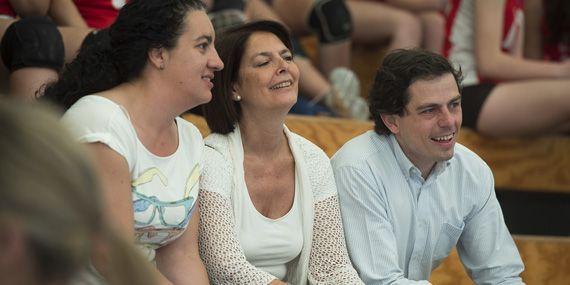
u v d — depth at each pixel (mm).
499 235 6730
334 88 9625
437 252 6699
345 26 10258
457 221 6605
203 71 5273
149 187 5223
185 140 5594
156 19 5156
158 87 5230
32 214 2014
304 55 9922
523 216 9742
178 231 5461
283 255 6078
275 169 6180
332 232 6207
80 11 8406
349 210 6398
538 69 9867
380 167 6445
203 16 5293
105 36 5844
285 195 6176
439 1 10664
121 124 5051
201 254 5824
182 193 5402
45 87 5750
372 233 6344
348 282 6055
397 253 6469
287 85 6074
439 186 6535
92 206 2111
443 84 6215
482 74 10008
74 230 2074
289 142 6285
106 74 5289
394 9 10758
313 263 6168
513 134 9656
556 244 8961
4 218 2010
